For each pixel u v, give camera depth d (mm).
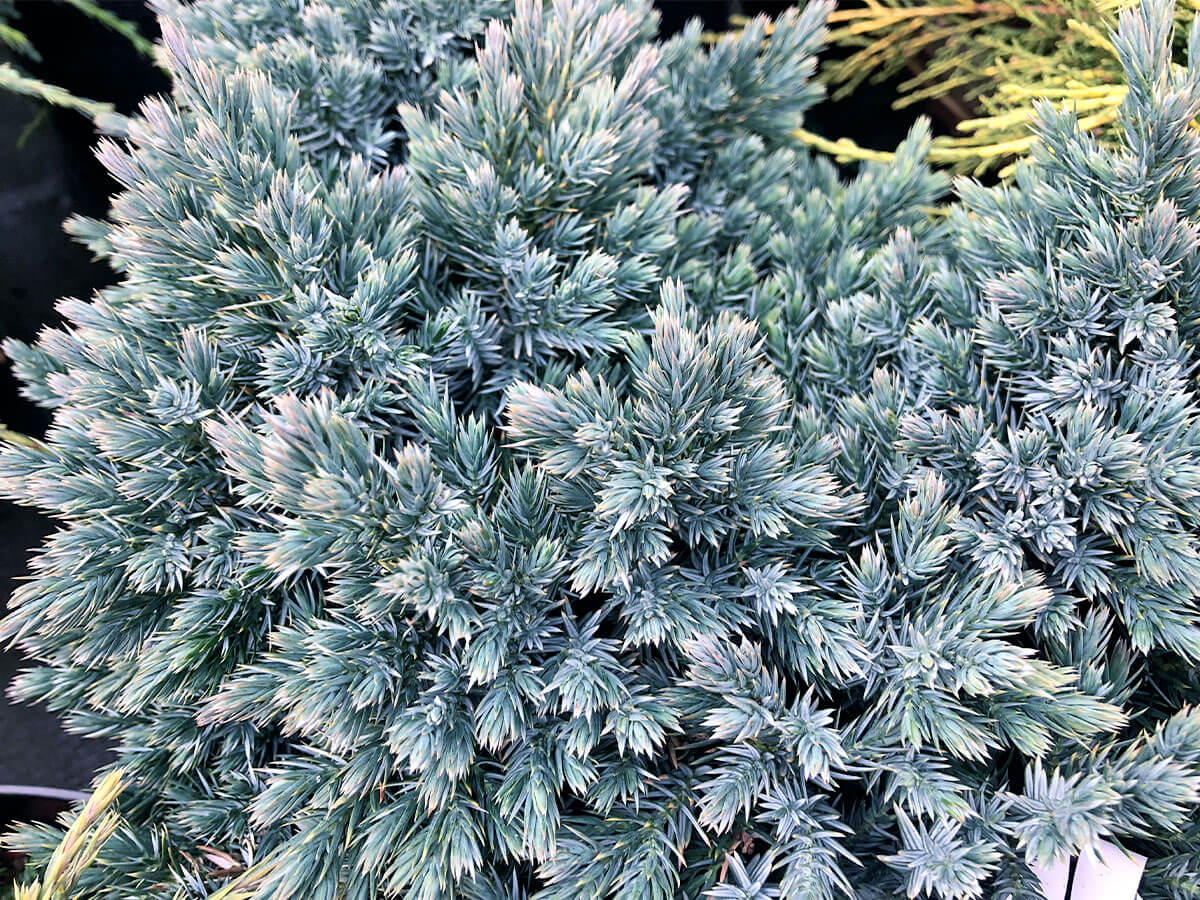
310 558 207
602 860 210
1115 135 263
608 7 258
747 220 279
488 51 241
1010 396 241
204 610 219
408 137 275
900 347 246
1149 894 217
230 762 234
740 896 205
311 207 229
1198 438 214
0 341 322
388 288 231
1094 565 222
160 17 241
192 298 232
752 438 224
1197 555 212
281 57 254
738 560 228
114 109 348
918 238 271
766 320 254
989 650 206
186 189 229
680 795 219
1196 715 206
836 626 216
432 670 219
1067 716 209
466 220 241
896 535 224
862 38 344
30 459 229
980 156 294
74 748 295
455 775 208
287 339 228
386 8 267
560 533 225
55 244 343
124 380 227
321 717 209
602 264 238
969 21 327
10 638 303
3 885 261
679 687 219
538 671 217
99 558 221
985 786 219
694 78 279
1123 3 238
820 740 208
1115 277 223
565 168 242
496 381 248
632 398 235
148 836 233
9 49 332
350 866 215
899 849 219
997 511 223
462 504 214
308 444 206
